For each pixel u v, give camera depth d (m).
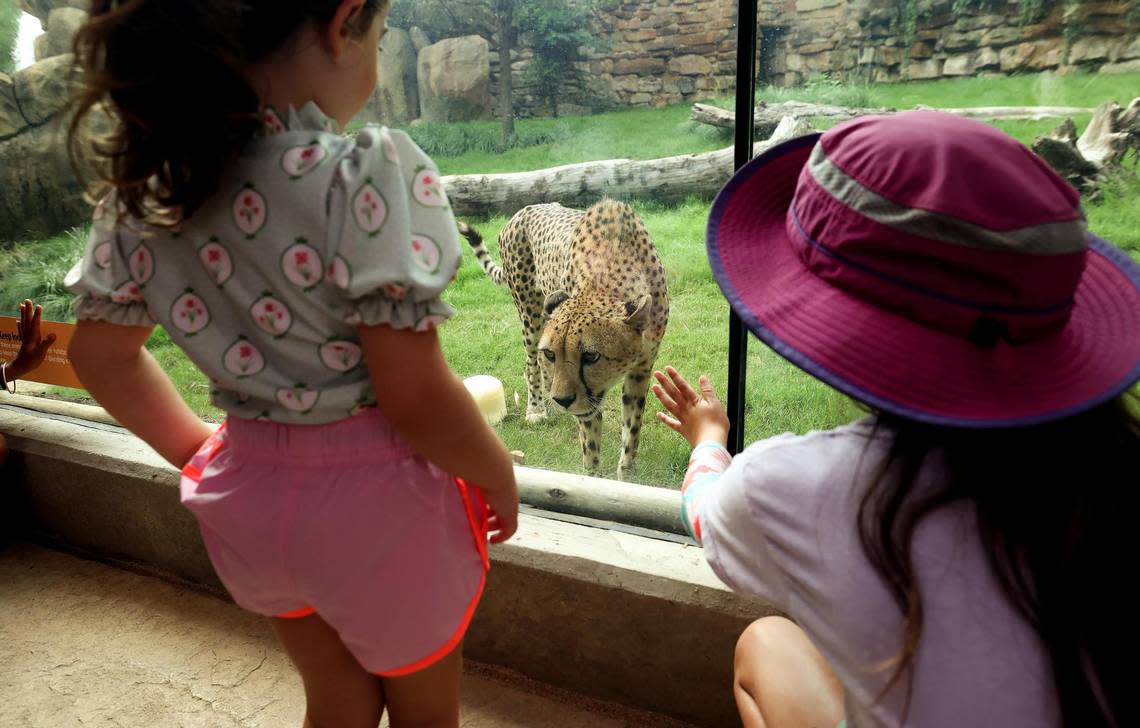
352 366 1.05
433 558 1.15
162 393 1.25
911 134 0.79
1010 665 0.75
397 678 1.28
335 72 1.04
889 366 0.81
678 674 1.86
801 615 0.87
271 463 1.11
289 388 1.05
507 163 2.60
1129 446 0.81
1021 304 0.76
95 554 2.67
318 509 1.09
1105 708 0.73
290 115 1.00
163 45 0.84
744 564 0.94
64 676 2.11
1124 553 0.75
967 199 0.74
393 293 0.94
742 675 1.34
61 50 3.01
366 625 1.15
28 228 3.21
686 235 2.52
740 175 1.05
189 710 1.99
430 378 0.99
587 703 1.96
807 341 0.85
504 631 2.03
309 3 0.94
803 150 1.05
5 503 2.79
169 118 0.87
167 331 1.08
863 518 0.80
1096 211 1.76
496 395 2.88
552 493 2.21
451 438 1.03
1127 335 0.87
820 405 2.19
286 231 0.97
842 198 0.82
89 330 1.15
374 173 0.94
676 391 1.45
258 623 2.31
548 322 2.63
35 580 2.54
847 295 0.84
